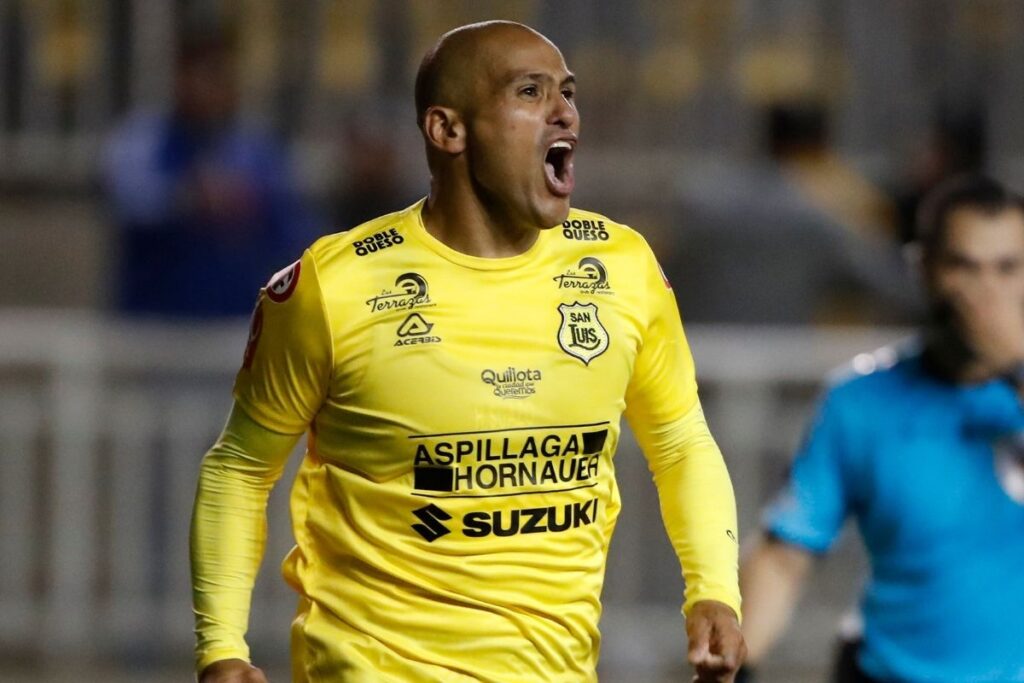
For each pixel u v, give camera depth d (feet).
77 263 121.60
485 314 38.34
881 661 50.55
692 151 121.70
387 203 96.48
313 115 119.85
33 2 120.57
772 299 91.61
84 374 85.05
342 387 38.45
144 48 120.37
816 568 86.69
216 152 89.86
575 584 39.24
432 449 38.11
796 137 94.43
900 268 93.61
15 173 121.39
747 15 121.90
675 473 41.63
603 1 121.90
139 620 85.61
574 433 38.75
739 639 39.52
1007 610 49.62
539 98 37.91
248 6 119.85
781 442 85.15
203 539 39.86
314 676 39.34
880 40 122.52
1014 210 49.29
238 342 85.97
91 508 85.20
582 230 39.96
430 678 38.40
